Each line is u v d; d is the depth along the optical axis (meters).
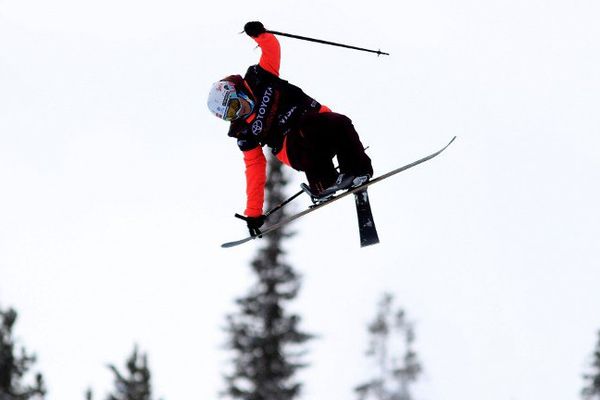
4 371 59.41
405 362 133.25
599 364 91.38
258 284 68.81
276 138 27.53
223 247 29.36
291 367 66.75
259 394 65.94
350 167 26.94
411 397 132.25
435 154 27.53
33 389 59.84
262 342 66.88
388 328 135.12
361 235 27.67
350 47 27.69
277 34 27.53
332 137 26.91
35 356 60.66
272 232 69.88
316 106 27.48
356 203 27.86
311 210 28.38
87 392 60.03
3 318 60.50
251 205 28.61
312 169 27.17
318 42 27.59
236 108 27.20
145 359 65.88
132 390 64.81
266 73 27.39
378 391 132.00
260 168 28.27
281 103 27.30
